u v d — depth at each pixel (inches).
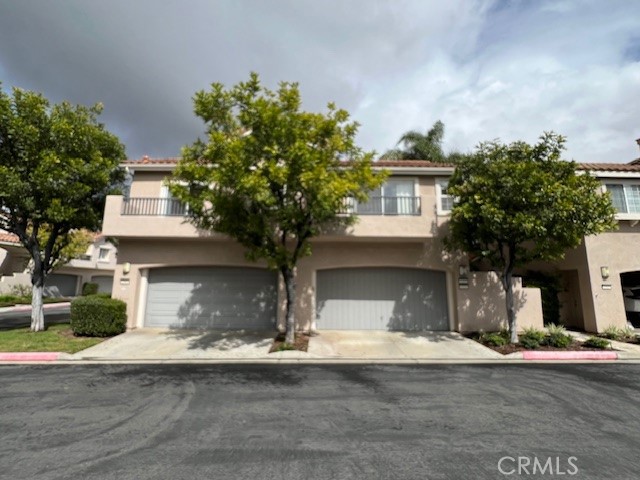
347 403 235.3
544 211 388.5
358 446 171.6
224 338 471.5
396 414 215.0
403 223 494.9
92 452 165.0
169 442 175.6
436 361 371.6
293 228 425.7
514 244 436.8
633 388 272.7
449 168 536.1
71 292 1226.6
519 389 269.3
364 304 540.7
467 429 193.0
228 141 377.7
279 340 459.2
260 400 241.0
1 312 815.7
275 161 377.7
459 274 520.4
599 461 158.6
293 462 155.6
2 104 435.2
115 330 483.8
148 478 142.3
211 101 384.2
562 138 419.8
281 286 533.0
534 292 514.3
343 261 534.6
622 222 539.5
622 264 529.3
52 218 468.4
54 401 238.7
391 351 412.5
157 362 363.3
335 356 389.1
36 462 155.8
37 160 457.1
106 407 226.7
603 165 568.1
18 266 1115.9
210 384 280.5
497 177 414.6
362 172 404.5
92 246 1309.1
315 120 397.7
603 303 517.7
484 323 509.7
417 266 530.3
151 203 530.3
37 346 407.8
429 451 166.6
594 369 335.6
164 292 553.9
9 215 481.4
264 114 368.8
